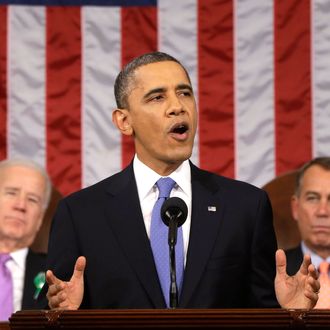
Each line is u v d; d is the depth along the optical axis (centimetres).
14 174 1591
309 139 1669
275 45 1691
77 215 1066
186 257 1031
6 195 1581
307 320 784
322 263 1559
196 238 1038
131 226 1052
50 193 1616
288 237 1602
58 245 1056
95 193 1085
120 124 1107
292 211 1619
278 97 1678
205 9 1694
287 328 786
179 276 1023
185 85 1060
